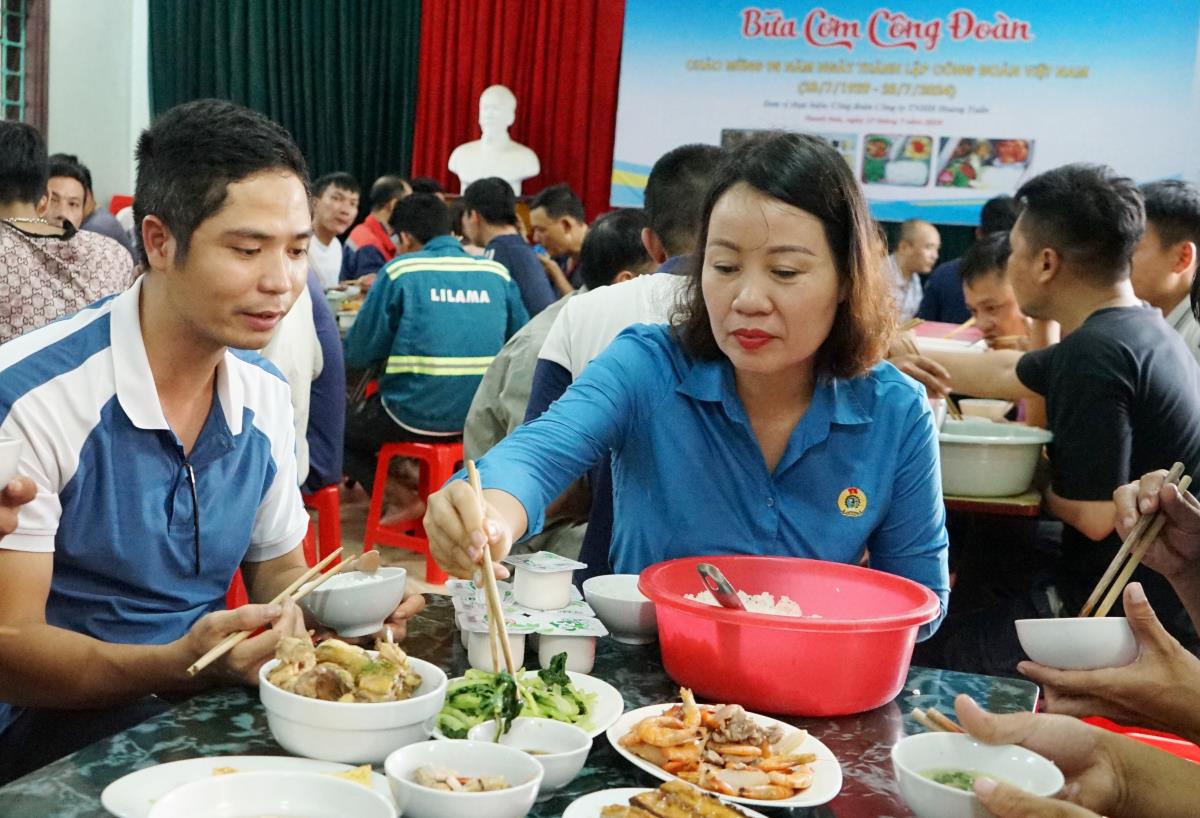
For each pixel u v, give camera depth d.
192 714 1.21
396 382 4.14
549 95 6.70
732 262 1.45
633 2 6.26
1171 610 2.29
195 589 1.57
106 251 2.74
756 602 1.46
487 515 1.25
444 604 1.64
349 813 0.94
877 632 1.26
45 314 2.65
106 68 7.32
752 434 1.59
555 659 1.27
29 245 2.63
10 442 1.18
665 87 6.27
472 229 4.89
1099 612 1.44
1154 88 5.57
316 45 7.12
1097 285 2.48
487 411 2.93
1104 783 1.10
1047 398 2.49
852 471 1.60
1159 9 5.52
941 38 5.84
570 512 2.61
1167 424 2.35
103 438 1.43
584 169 6.69
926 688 1.41
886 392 1.61
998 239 3.53
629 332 1.68
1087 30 5.62
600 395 1.57
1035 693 1.41
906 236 5.53
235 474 1.57
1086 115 5.67
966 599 2.70
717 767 1.10
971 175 5.88
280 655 1.15
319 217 6.06
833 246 1.45
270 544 1.69
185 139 1.35
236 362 1.58
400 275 4.10
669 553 1.64
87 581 1.49
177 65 7.31
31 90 6.80
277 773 0.95
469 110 6.91
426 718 1.11
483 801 0.95
